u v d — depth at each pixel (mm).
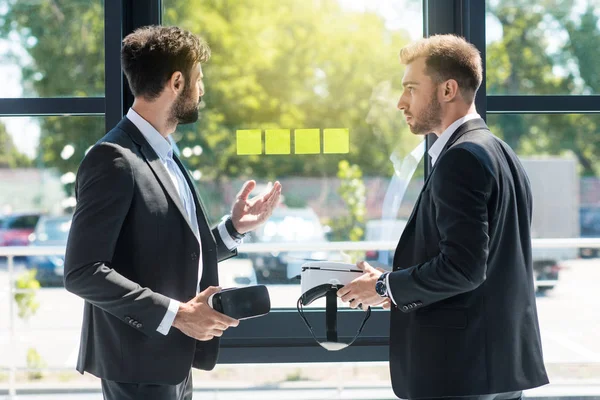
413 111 1933
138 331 1683
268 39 2775
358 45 2777
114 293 1577
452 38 1918
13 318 3184
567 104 2678
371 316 2650
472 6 2613
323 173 2801
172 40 1759
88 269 1575
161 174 1723
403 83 1957
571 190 2789
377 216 2812
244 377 4703
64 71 2656
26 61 2660
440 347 1767
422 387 1778
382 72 2781
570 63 2688
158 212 1684
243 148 2793
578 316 3434
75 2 2648
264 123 2789
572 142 2752
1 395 3357
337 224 2814
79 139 2732
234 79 2777
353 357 2645
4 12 2654
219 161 2791
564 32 2682
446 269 1678
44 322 4211
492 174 1729
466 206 1686
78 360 1808
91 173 1632
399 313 1866
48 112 2635
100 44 2650
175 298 1703
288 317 2660
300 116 2793
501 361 1757
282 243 2814
